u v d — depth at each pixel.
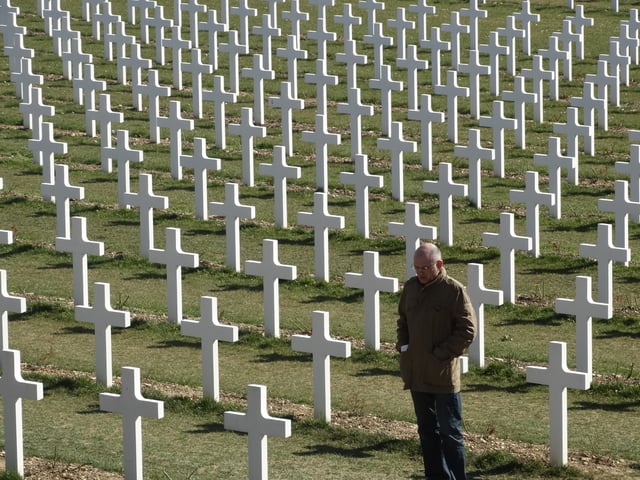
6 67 36.06
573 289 20.94
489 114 32.03
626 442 15.27
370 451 15.06
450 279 13.59
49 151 25.48
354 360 18.08
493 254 22.50
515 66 35.88
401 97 33.34
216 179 26.91
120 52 34.84
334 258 22.52
